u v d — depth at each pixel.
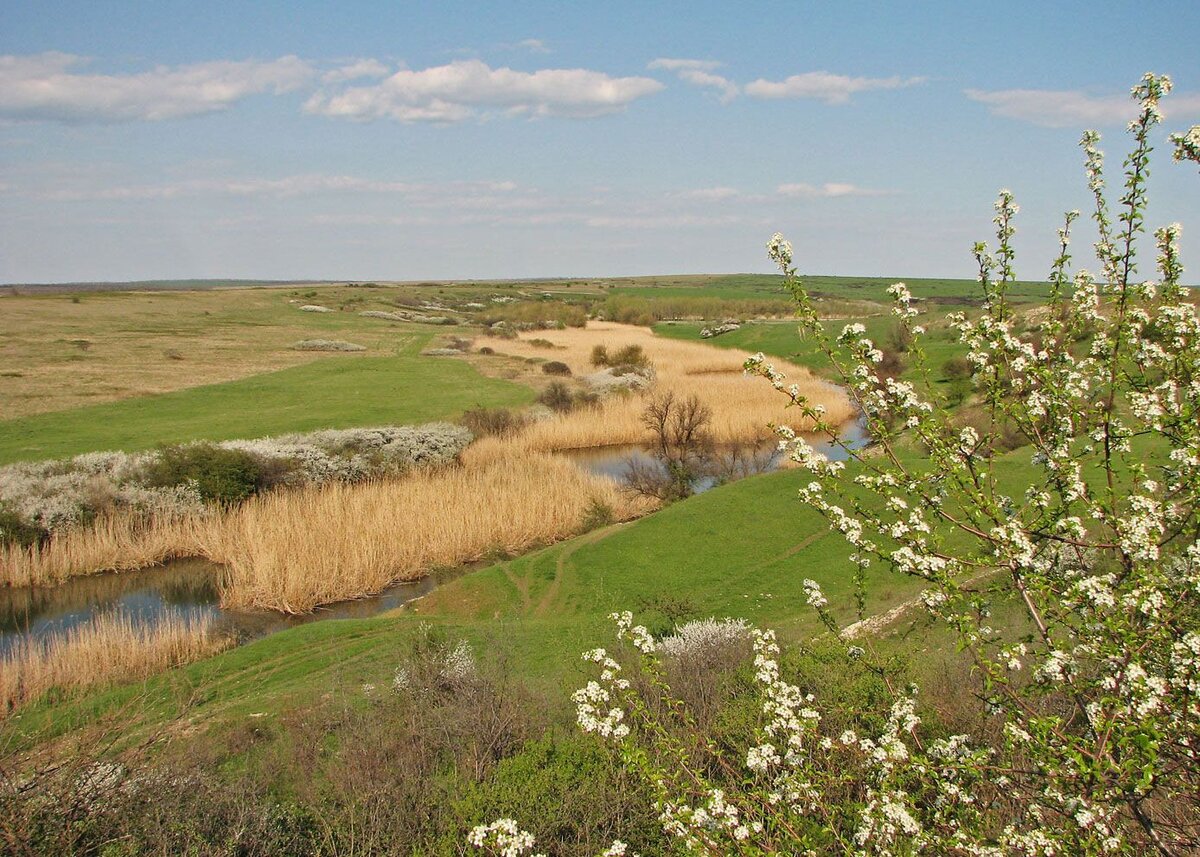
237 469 41.78
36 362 75.94
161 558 36.22
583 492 42.09
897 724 6.77
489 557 35.72
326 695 19.72
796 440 6.77
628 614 7.59
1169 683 5.27
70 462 42.38
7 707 20.30
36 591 33.09
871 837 6.00
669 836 9.84
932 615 6.52
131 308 123.50
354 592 32.59
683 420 49.59
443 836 11.45
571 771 12.19
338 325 121.31
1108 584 5.86
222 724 17.84
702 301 149.38
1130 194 6.34
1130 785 5.07
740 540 32.62
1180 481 6.11
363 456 47.62
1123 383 6.65
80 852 10.18
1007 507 6.85
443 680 18.05
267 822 12.00
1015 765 6.32
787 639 19.53
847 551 30.52
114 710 18.75
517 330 122.12
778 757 6.50
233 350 90.81
